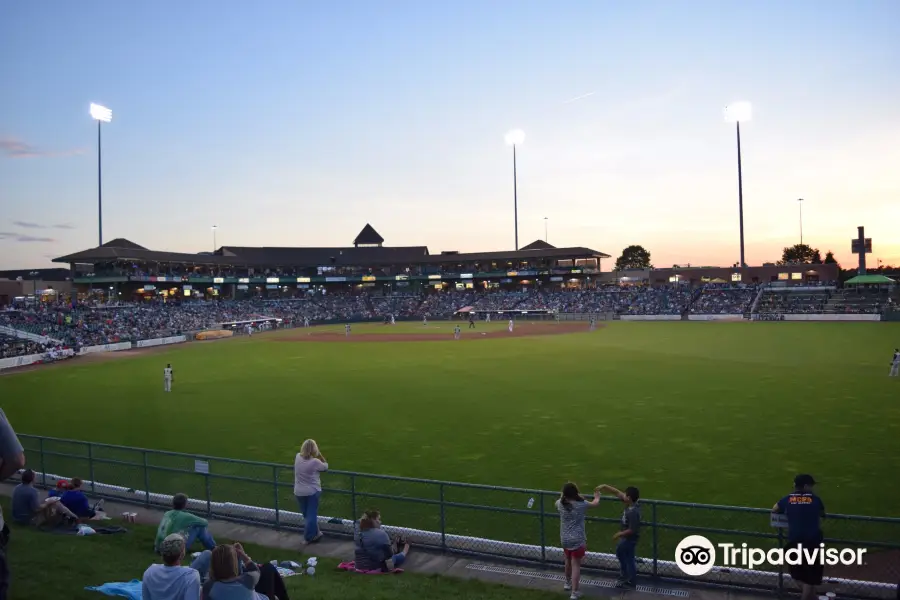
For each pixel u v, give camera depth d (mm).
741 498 14930
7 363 47156
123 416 26906
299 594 8938
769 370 35781
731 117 90188
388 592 9188
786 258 155500
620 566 9977
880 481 15914
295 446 21188
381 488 16531
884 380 31375
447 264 120625
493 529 13492
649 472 17172
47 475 17266
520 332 71688
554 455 19125
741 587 9727
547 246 131125
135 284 93188
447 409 26672
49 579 9203
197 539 11062
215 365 45344
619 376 34750
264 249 119812
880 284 92375
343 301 113812
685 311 90625
